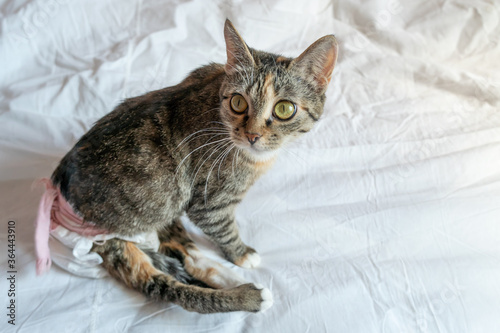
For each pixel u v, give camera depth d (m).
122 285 0.46
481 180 0.56
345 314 0.44
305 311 0.44
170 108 0.47
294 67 0.44
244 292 0.43
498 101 0.67
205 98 0.47
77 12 0.67
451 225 0.51
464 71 0.70
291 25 0.71
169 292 0.44
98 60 0.65
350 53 0.71
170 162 0.46
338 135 0.62
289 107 0.44
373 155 0.60
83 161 0.45
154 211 0.47
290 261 0.49
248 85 0.44
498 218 0.52
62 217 0.45
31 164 0.54
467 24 0.71
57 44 0.67
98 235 0.45
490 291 0.45
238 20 0.69
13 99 0.59
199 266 0.48
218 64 0.53
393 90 0.69
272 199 0.55
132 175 0.45
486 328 0.43
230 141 0.46
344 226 0.52
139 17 0.69
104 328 0.42
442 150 0.60
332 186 0.56
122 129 0.46
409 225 0.52
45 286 0.44
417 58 0.71
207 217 0.48
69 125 0.59
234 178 0.47
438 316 0.43
